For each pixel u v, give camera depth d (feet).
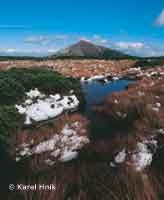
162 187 22.50
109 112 49.62
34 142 33.68
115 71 175.42
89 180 23.82
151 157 27.40
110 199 20.88
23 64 195.21
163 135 33.45
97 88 95.30
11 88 50.57
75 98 61.77
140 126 37.65
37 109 48.91
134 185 22.57
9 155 30.27
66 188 22.63
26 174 25.79
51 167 27.20
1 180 24.64
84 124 41.19
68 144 33.06
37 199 21.25
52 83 62.59
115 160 27.50
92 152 30.66
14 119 39.75
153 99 55.06
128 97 59.93
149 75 120.37
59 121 43.14
